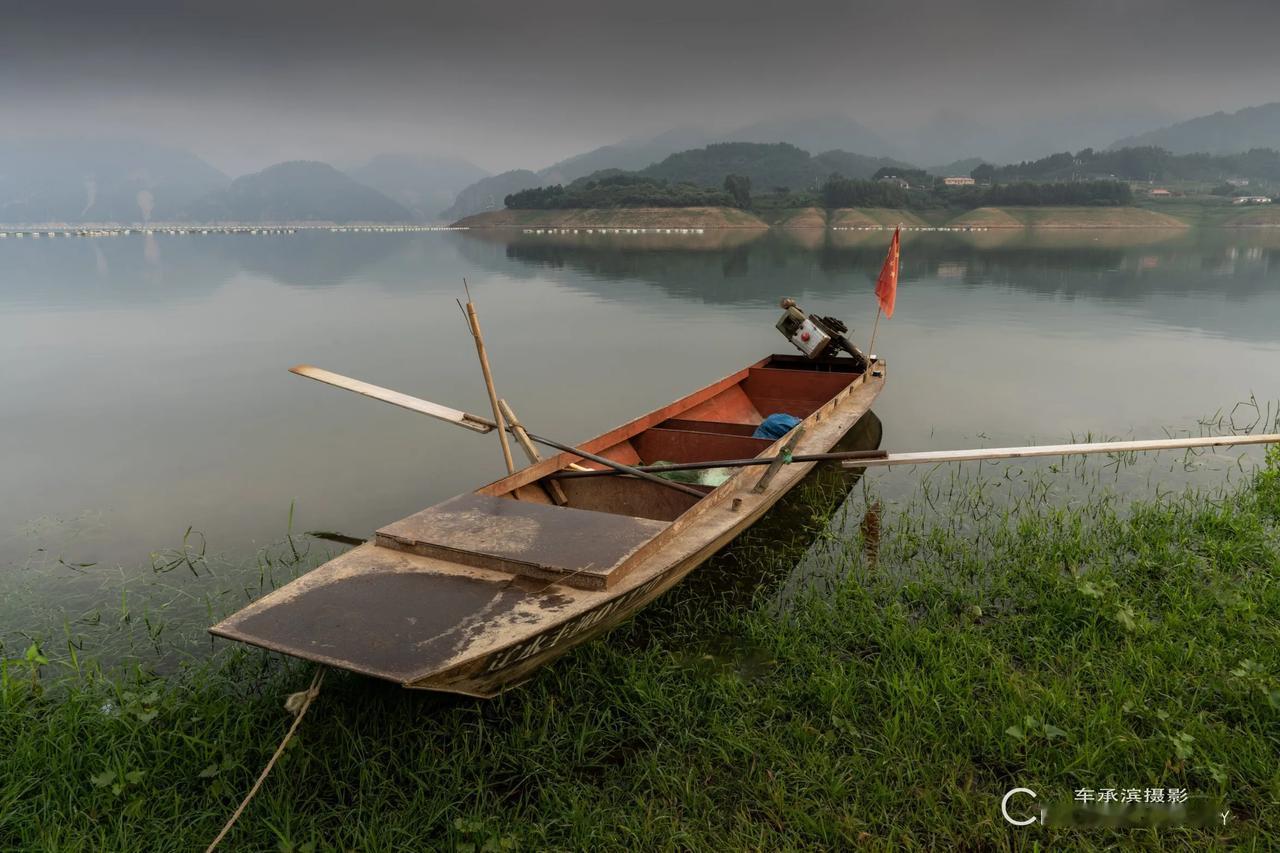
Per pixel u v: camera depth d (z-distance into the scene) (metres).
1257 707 3.85
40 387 11.82
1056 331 16.62
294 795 3.43
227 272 33.59
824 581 5.63
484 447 8.91
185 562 5.96
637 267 35.53
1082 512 6.70
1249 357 13.62
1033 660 4.41
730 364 13.53
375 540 4.43
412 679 3.17
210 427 9.72
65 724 3.77
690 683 4.32
